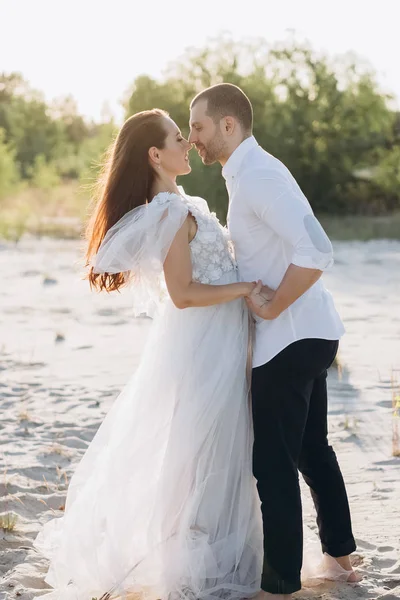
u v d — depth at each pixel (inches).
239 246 159.2
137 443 161.3
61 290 623.5
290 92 1483.8
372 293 591.5
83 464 168.9
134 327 474.6
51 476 229.8
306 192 1469.0
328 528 165.6
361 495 213.9
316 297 155.8
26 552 179.9
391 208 1469.0
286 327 152.6
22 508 205.8
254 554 159.6
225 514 158.4
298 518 152.6
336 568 165.8
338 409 295.1
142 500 159.5
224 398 157.6
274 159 158.6
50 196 1713.8
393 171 1456.7
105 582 156.2
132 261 156.2
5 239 1071.0
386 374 348.5
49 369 368.5
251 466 158.9
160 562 156.1
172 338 162.2
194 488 156.9
